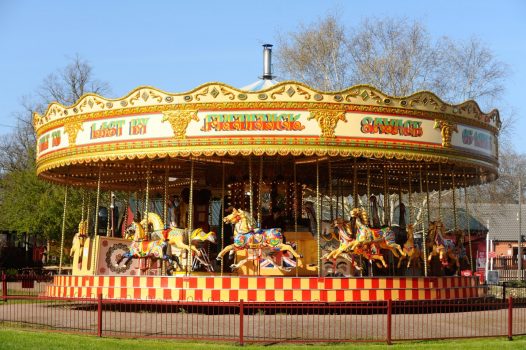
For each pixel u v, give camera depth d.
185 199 31.97
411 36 49.06
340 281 24.77
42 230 52.19
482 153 28.50
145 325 21.00
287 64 49.75
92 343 17.86
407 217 53.09
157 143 25.23
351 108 24.86
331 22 50.06
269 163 29.34
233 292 24.52
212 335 19.25
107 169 31.50
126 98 25.77
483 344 18.47
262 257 25.53
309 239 27.81
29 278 39.34
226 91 24.58
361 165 29.72
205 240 25.91
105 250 27.70
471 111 27.50
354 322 21.70
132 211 45.75
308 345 18.11
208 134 24.72
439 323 22.09
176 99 24.94
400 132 25.45
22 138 72.12
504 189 79.56
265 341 18.28
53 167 28.83
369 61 48.72
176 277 24.97
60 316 23.11
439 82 48.66
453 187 29.88
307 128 24.61
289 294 24.45
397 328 20.95
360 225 25.78
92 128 26.78
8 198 55.12
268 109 24.56
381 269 29.03
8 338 18.48
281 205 29.58
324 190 38.72
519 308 26.69
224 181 29.38
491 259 67.19
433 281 26.34
